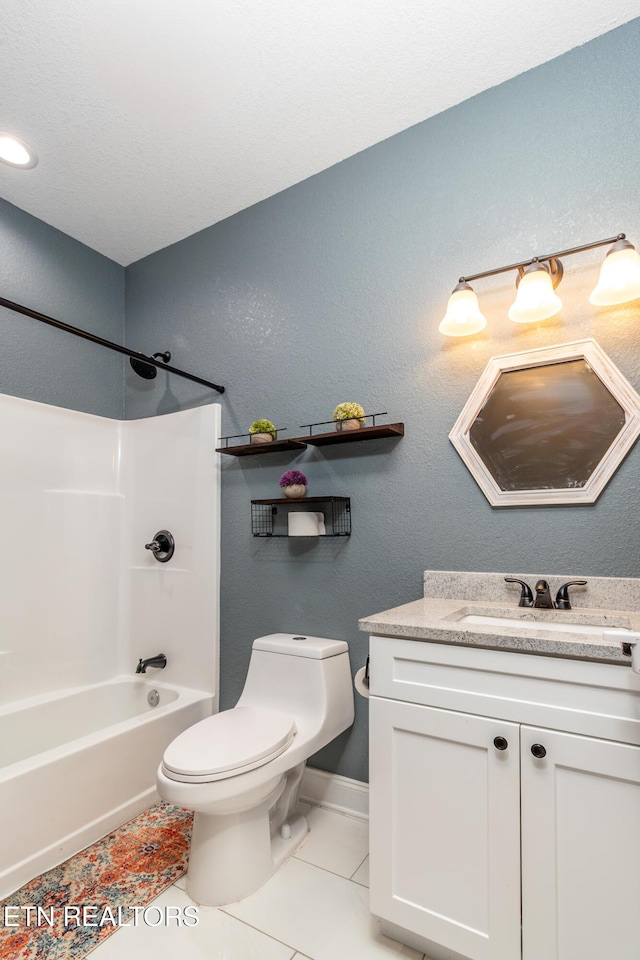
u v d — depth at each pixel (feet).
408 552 5.90
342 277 6.70
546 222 5.31
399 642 4.09
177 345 8.57
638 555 4.66
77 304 8.63
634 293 4.52
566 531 5.00
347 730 6.18
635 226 4.86
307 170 7.02
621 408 4.80
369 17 4.93
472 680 3.75
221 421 7.80
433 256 5.99
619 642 3.23
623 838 3.16
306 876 4.93
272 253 7.46
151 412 8.88
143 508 8.55
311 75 5.55
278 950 4.05
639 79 4.92
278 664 6.01
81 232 8.46
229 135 6.41
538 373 5.24
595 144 5.11
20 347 7.79
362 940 4.15
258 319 7.54
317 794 6.28
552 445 5.10
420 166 6.16
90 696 7.70
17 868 4.79
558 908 3.32
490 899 3.54
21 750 6.75
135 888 4.78
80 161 6.84
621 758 3.19
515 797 3.50
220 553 7.58
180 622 7.85
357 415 5.94
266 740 4.84
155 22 4.97
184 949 4.06
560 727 3.39
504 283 5.49
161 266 8.93
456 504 5.63
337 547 6.43
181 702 7.04
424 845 3.84
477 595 5.34
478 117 5.79
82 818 5.42
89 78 5.58
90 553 8.16
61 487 7.87
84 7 4.82
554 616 4.59
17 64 5.40
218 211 7.93
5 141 6.47
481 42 5.18
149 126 6.26
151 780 6.29
